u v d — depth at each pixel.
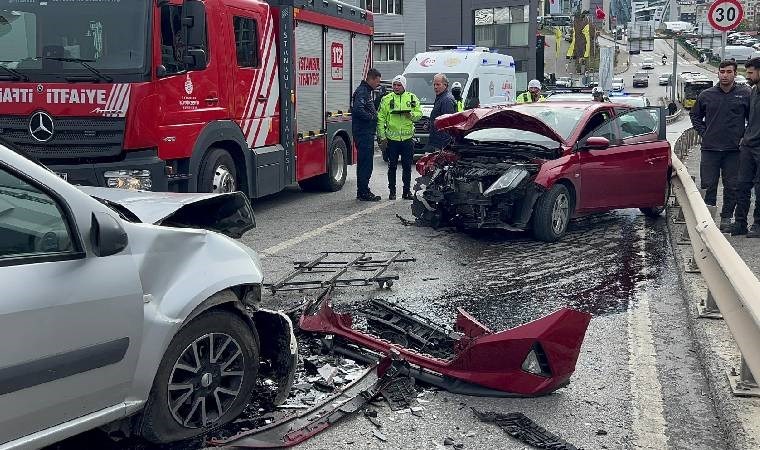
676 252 8.30
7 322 2.97
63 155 7.96
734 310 4.80
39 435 3.17
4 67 7.96
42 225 3.20
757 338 4.20
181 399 3.79
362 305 6.36
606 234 9.71
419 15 41.84
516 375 4.56
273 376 4.53
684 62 100.00
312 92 11.95
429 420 4.29
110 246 3.33
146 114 8.07
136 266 3.51
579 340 4.59
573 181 9.24
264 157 10.46
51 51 8.00
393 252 8.44
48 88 7.91
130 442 3.91
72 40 8.02
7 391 3.00
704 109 9.48
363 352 5.11
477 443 4.02
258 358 4.20
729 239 8.99
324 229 9.73
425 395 4.62
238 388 4.07
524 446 3.99
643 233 9.79
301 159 11.66
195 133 8.83
